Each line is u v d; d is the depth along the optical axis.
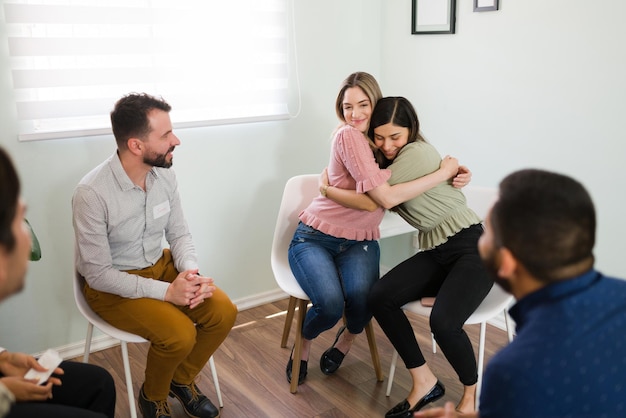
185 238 2.30
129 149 2.00
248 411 2.28
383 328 2.17
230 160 2.94
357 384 2.46
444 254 2.16
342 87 2.29
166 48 2.65
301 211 2.58
